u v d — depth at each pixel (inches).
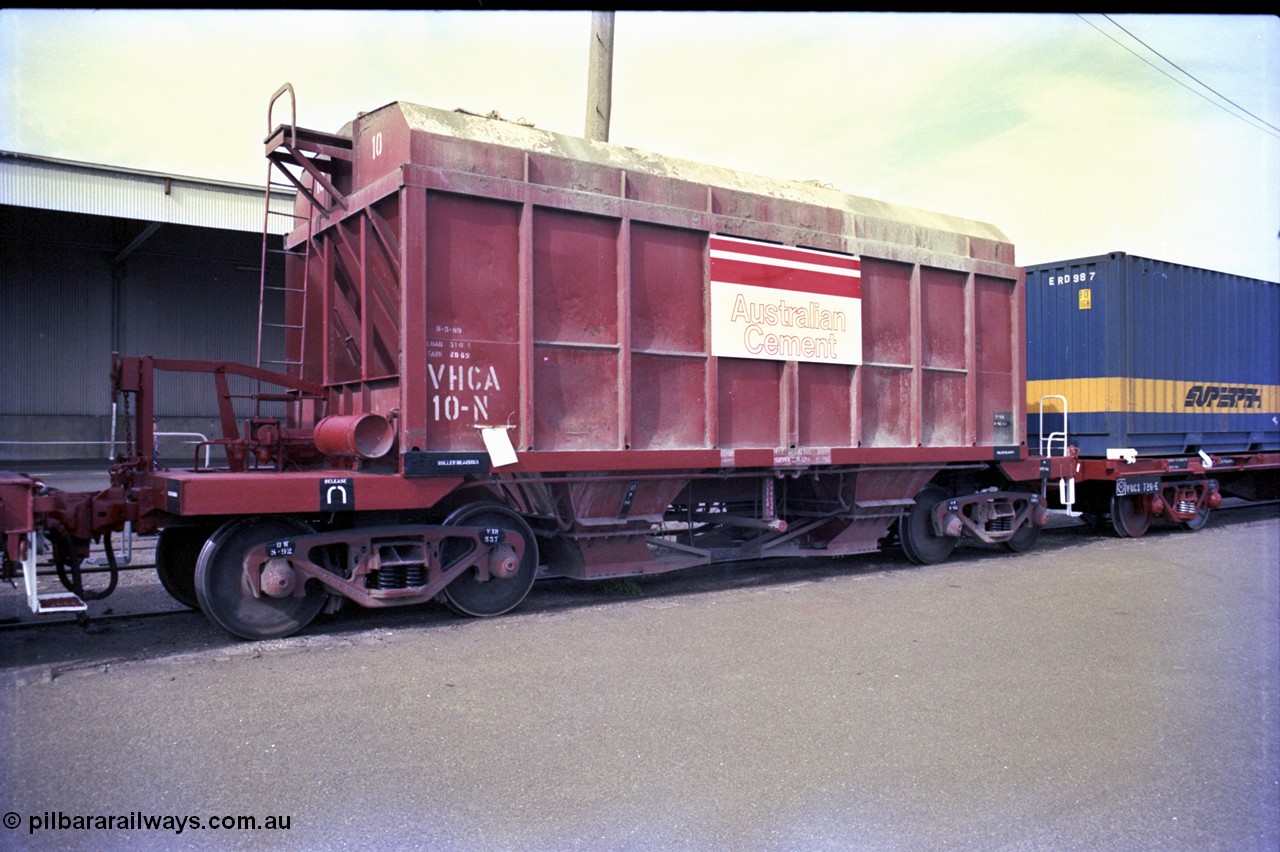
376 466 272.4
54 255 1021.2
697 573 370.9
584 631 257.8
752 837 133.4
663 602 303.1
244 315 1136.2
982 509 409.4
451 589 271.7
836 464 359.3
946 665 224.2
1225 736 179.0
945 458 388.5
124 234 987.3
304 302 312.5
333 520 268.4
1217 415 556.4
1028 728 181.0
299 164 279.9
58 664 216.7
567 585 337.1
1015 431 425.4
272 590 237.5
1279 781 157.9
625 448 297.0
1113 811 144.9
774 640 247.6
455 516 272.7
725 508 368.8
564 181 289.3
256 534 245.1
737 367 330.6
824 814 141.3
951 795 149.1
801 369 348.5
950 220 418.0
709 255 320.2
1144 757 167.2
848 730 177.9
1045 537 501.4
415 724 177.2
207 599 236.5
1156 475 499.2
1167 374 515.5
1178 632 263.4
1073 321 507.2
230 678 206.2
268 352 916.0
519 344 278.7
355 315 301.0
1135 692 205.8
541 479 280.4
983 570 377.7
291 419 339.6
